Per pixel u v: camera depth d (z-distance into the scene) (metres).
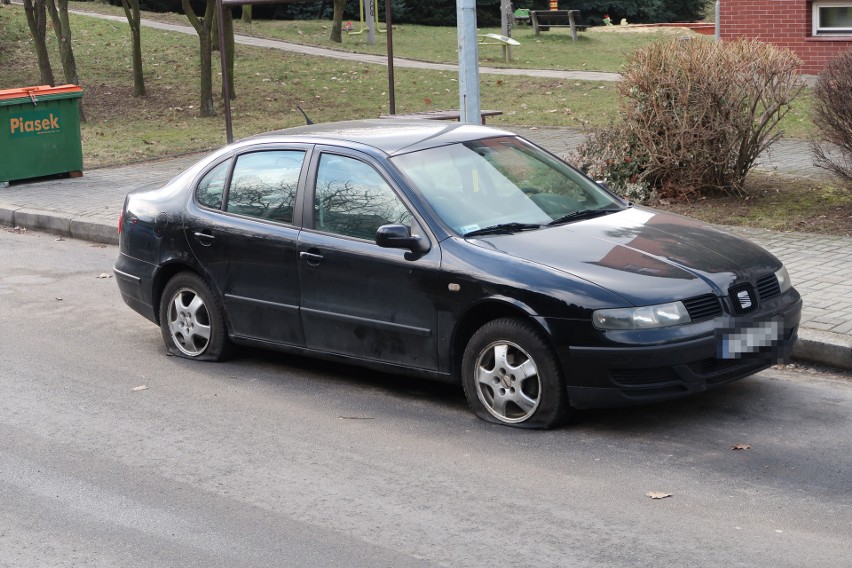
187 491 5.52
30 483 5.68
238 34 31.09
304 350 7.09
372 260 6.57
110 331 8.68
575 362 5.88
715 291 5.98
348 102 21.73
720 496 5.21
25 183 15.23
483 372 6.29
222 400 6.95
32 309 9.40
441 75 24.23
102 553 4.85
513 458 5.79
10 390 7.25
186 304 7.81
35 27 20.64
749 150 11.55
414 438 6.16
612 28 36.00
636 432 6.09
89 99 23.03
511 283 6.03
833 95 10.38
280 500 5.38
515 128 17.53
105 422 6.59
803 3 20.36
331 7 40.22
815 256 9.29
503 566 4.57
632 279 5.91
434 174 6.77
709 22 39.97
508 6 31.41
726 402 6.52
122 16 32.81
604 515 5.05
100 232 12.23
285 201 7.13
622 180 11.74
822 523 4.88
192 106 22.09
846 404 6.43
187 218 7.61
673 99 11.43
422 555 4.71
